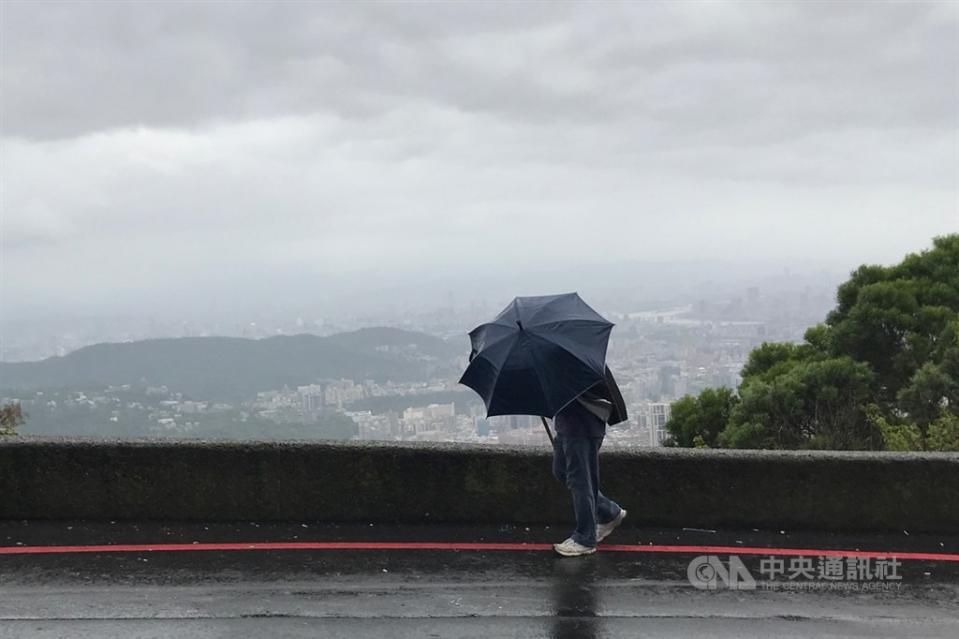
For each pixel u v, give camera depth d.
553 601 5.47
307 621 5.12
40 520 6.64
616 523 6.39
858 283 24.47
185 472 6.69
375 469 6.74
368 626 5.07
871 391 21.19
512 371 5.39
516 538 6.53
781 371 23.34
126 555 6.07
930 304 22.36
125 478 6.67
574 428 5.90
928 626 5.26
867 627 5.23
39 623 5.04
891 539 6.64
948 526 6.71
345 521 6.73
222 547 6.24
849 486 6.73
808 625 5.23
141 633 4.93
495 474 6.75
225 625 5.05
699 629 5.14
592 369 5.36
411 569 5.93
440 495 6.75
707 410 23.42
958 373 18.97
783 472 6.73
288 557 6.09
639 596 5.57
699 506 6.74
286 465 6.71
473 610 5.32
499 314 5.88
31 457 6.64
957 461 6.71
